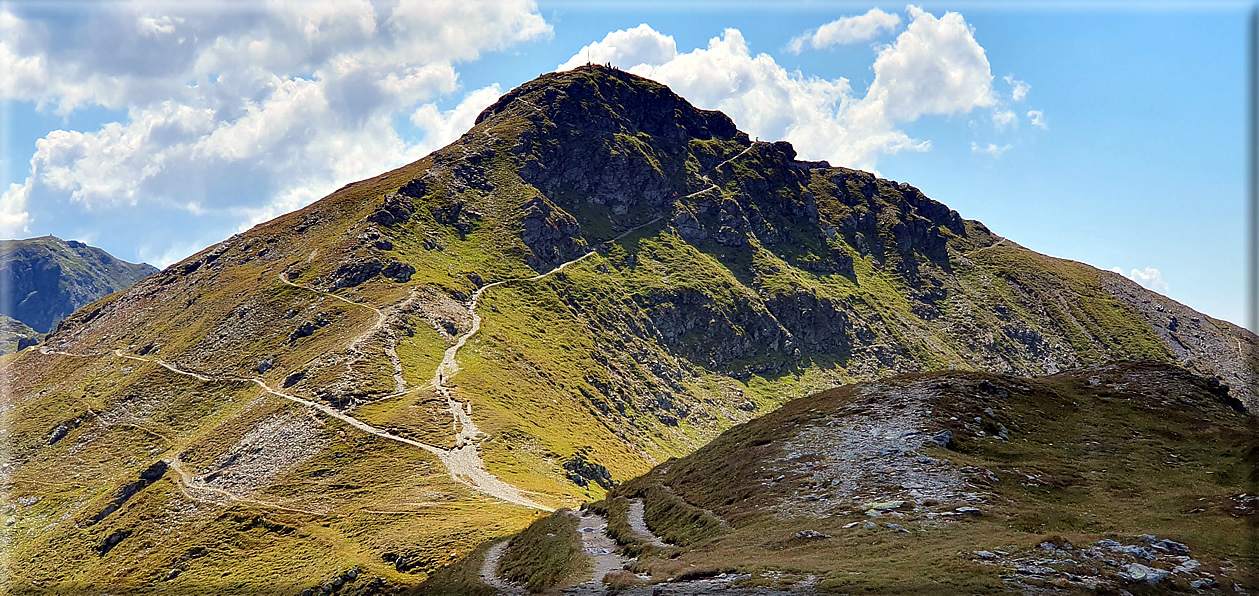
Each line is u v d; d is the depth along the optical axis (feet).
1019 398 272.51
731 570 147.23
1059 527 156.87
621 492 282.56
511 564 237.86
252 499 473.67
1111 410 270.05
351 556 361.51
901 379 290.97
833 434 244.83
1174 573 124.67
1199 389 294.46
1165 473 207.00
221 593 368.68
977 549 137.90
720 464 255.29
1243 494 170.19
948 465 201.57
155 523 480.64
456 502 422.00
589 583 168.76
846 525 168.76
